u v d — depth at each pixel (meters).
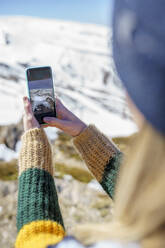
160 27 0.48
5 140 4.12
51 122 1.44
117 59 0.57
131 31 0.51
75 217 3.24
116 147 1.38
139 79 0.51
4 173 3.66
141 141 0.54
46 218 1.00
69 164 3.97
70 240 0.58
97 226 0.58
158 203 0.49
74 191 3.57
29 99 1.47
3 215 3.17
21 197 1.08
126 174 0.56
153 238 0.49
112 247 0.52
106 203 3.43
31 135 1.26
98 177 1.34
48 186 1.11
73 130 1.44
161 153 0.50
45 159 1.20
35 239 0.90
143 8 0.49
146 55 0.49
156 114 0.50
